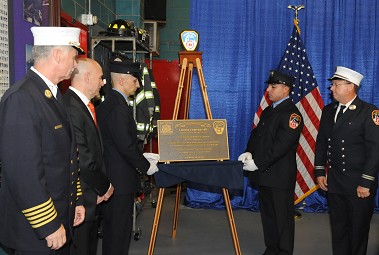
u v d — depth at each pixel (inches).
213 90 189.6
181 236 152.4
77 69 90.3
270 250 125.3
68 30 68.6
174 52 269.3
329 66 189.2
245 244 143.9
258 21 189.2
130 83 107.3
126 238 106.8
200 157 116.5
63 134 67.5
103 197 94.3
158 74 233.0
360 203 110.3
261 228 163.2
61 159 67.3
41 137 63.5
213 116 189.8
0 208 65.4
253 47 190.1
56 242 62.3
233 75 189.6
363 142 110.0
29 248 63.9
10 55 85.5
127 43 164.2
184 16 267.4
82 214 80.3
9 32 84.9
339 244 117.2
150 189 190.4
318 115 183.0
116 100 103.9
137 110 160.9
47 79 68.0
